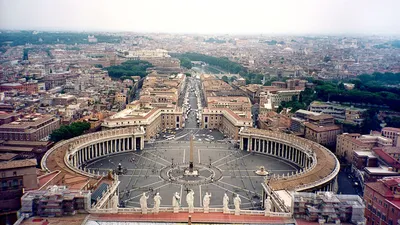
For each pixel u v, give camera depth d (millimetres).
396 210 158375
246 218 138000
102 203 156125
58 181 176375
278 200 162625
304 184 189250
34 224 128250
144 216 137875
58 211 134625
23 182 159500
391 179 182250
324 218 134125
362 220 133125
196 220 135750
